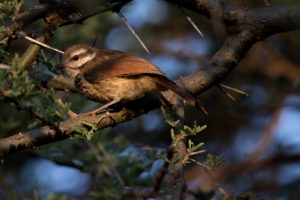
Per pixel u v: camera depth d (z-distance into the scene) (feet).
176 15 55.47
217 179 53.21
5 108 36.04
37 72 26.71
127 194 29.17
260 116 54.85
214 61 30.22
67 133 24.91
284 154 54.34
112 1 27.68
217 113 53.31
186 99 26.71
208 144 54.08
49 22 26.27
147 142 52.47
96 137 32.07
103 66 32.27
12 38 25.46
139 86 29.84
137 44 55.42
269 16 29.91
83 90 33.47
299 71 52.47
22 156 47.75
